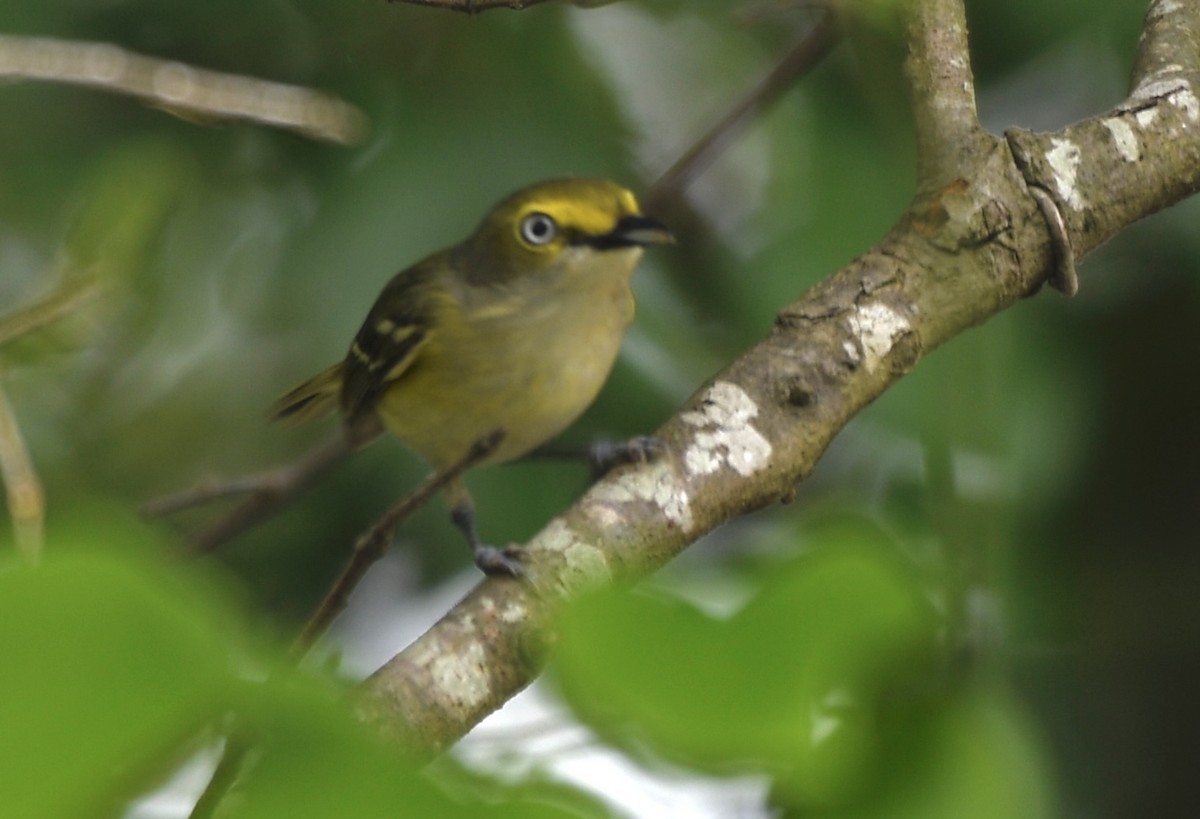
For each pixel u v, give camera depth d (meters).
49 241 9.03
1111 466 10.10
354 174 9.07
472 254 8.21
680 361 9.06
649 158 9.49
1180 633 10.03
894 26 6.11
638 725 1.95
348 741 1.89
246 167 9.39
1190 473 10.08
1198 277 9.77
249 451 9.74
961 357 6.26
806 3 7.18
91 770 1.72
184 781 1.86
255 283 9.19
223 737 1.86
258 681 1.88
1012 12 9.10
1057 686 10.07
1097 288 9.91
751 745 1.93
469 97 9.05
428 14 9.10
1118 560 10.09
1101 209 5.80
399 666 4.14
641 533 4.80
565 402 8.27
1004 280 5.60
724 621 2.02
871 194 8.62
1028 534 9.53
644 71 9.45
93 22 9.11
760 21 9.35
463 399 8.20
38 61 4.77
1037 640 9.73
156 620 1.80
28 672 1.74
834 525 2.29
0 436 3.78
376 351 8.38
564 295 8.00
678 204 9.20
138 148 8.27
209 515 9.75
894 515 8.56
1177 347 9.99
